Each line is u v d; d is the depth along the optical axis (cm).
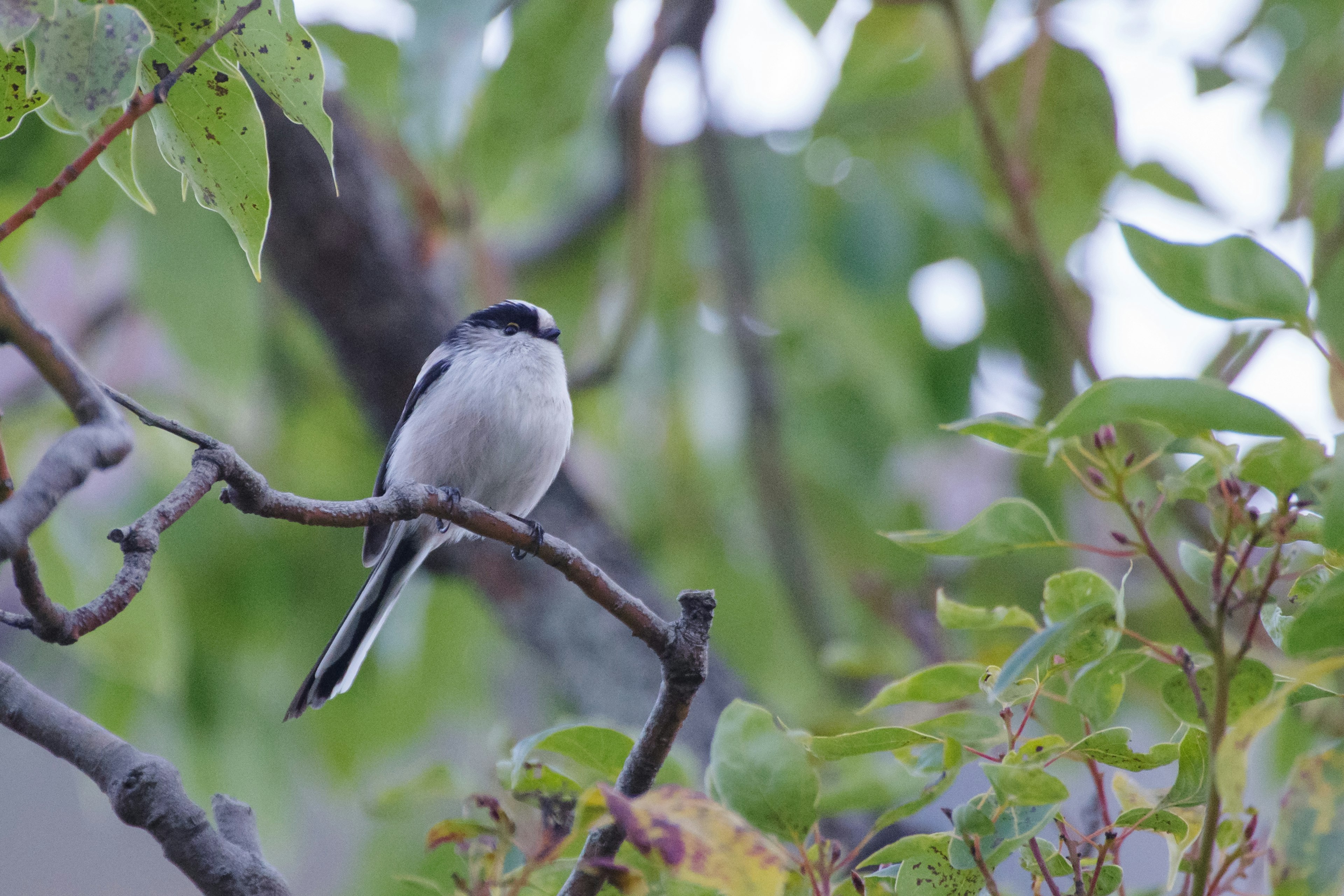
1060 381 1231
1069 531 1234
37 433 1045
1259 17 1103
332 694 909
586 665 1038
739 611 1330
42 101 533
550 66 988
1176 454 419
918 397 1286
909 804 473
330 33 998
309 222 1010
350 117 1029
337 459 1323
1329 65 1005
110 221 1081
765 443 1266
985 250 1241
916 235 1238
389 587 962
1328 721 590
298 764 1284
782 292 1319
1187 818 519
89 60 435
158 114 514
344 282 1042
